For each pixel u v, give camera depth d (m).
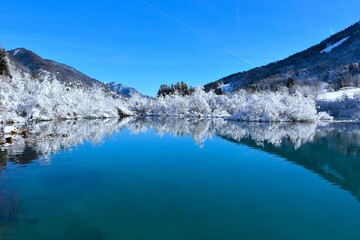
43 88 53.44
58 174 15.58
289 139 30.27
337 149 24.19
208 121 59.16
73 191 12.81
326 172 16.62
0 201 11.52
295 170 17.06
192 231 9.22
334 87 114.06
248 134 34.78
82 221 9.80
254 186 13.89
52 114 54.06
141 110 94.62
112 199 11.87
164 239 8.66
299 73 168.25
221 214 10.53
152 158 20.20
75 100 63.81
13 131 29.61
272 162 19.17
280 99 60.56
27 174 15.48
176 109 85.62
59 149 22.61
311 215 10.59
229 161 19.42
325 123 52.53
